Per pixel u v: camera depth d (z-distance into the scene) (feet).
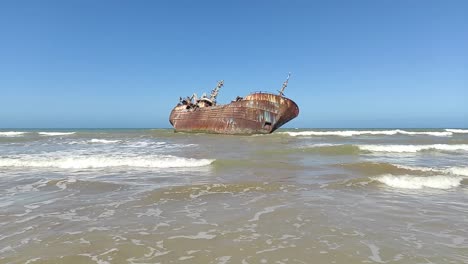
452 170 35.12
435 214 20.26
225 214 20.35
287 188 27.61
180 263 13.29
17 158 44.80
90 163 40.42
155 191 26.35
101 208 21.72
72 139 97.14
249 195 25.29
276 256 13.94
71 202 23.26
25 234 16.70
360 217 19.65
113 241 15.74
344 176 33.06
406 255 13.98
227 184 28.71
